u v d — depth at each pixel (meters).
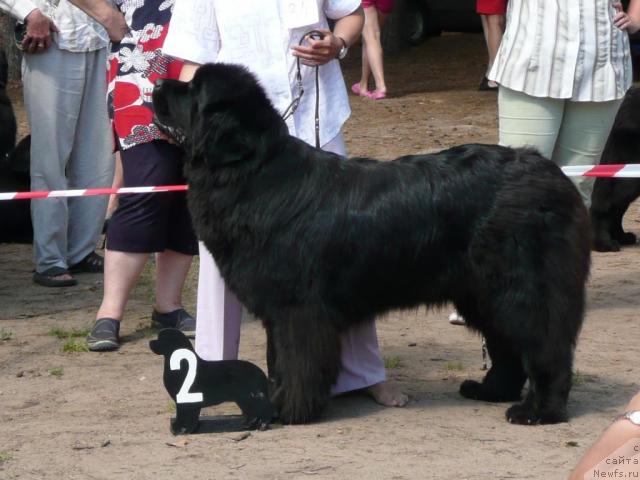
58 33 14.43
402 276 9.00
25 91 14.80
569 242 8.98
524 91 12.15
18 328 12.92
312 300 8.85
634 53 32.88
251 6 9.37
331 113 9.72
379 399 9.90
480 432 9.05
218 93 8.55
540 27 12.00
